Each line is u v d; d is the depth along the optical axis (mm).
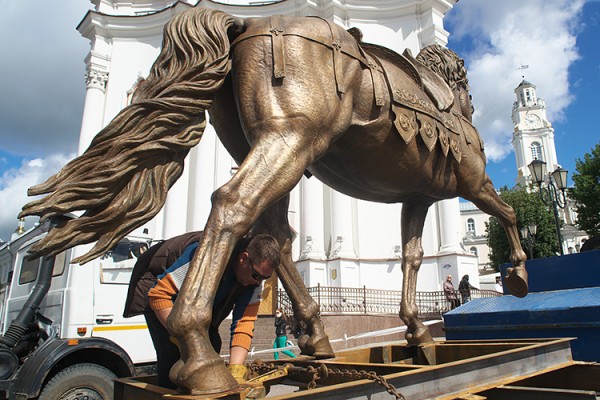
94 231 1461
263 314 13492
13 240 6332
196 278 1327
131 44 18750
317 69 1810
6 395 4188
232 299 1775
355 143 2066
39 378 4137
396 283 15039
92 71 18062
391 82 2158
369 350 2631
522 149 70500
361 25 17672
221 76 1671
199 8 1774
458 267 14578
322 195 16156
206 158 16609
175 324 1260
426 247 15344
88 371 4402
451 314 3906
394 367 1724
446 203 15477
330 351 2279
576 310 3035
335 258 14781
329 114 1780
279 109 1670
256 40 1786
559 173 11789
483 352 2520
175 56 1666
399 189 2428
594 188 24641
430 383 1551
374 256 15398
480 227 58969
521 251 3156
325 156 2152
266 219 2264
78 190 1414
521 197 31031
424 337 2688
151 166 1546
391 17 17906
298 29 1853
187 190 16641
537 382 2701
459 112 2941
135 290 1979
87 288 5141
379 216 15805
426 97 2443
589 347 2955
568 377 2605
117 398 1685
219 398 1162
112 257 5422
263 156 1566
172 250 1889
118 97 18188
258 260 1611
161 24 18562
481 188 2857
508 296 3932
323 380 1916
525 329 3330
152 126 1537
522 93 73688
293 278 2293
